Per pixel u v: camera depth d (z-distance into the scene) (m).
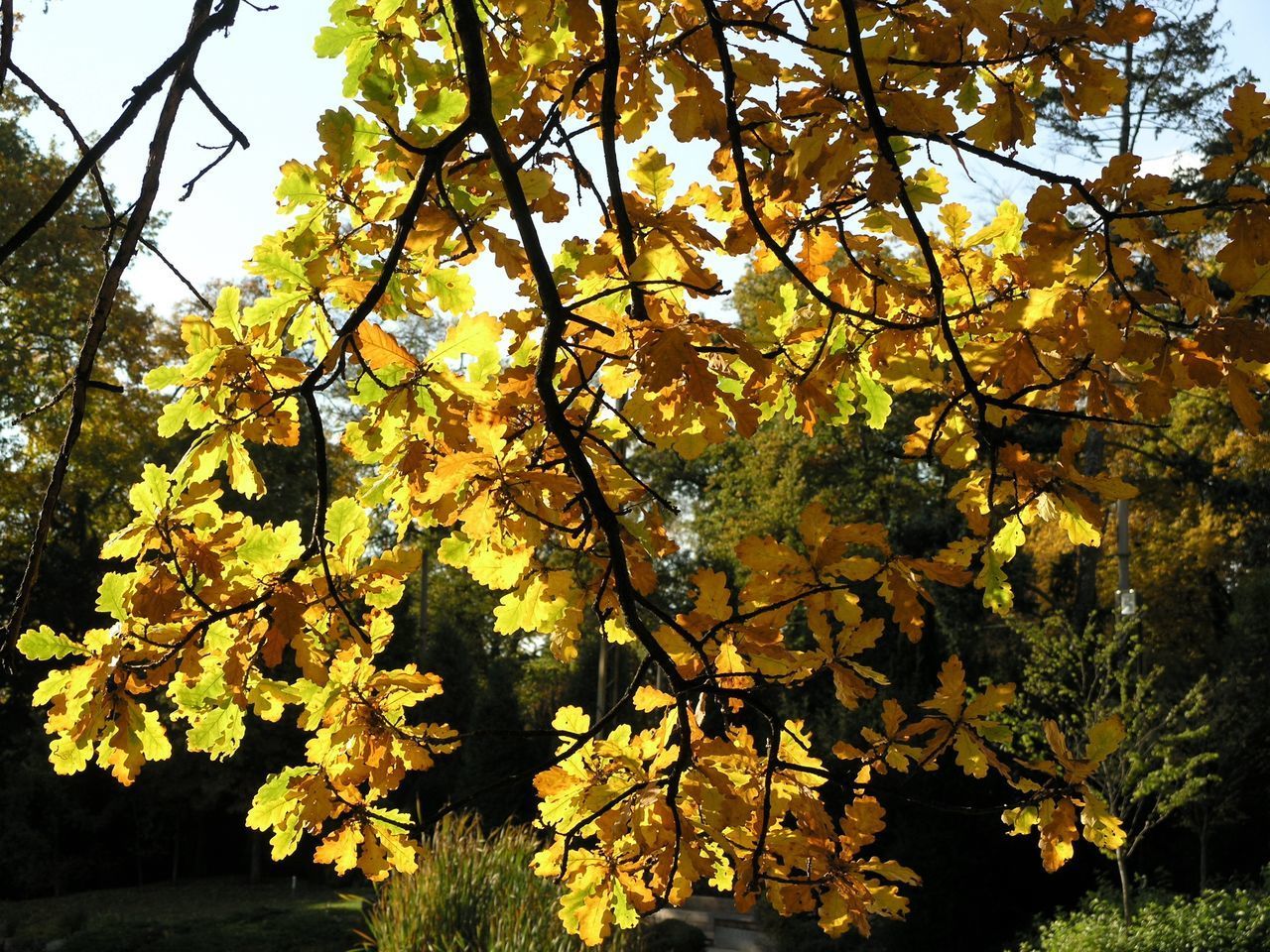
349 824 2.35
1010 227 2.70
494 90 2.30
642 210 2.39
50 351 19.33
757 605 2.21
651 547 2.46
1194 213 2.00
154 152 2.12
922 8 2.25
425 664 24.44
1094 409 2.33
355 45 2.48
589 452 2.42
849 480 22.73
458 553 2.42
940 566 2.19
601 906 2.28
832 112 2.14
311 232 2.28
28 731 20.39
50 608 20.75
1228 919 10.64
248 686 2.28
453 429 2.13
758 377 2.10
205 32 2.03
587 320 2.05
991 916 13.79
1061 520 2.33
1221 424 22.41
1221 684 13.98
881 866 2.28
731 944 15.22
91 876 21.44
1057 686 12.29
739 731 2.30
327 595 2.24
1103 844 2.28
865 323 2.74
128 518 22.67
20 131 17.94
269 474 20.16
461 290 2.56
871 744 2.33
